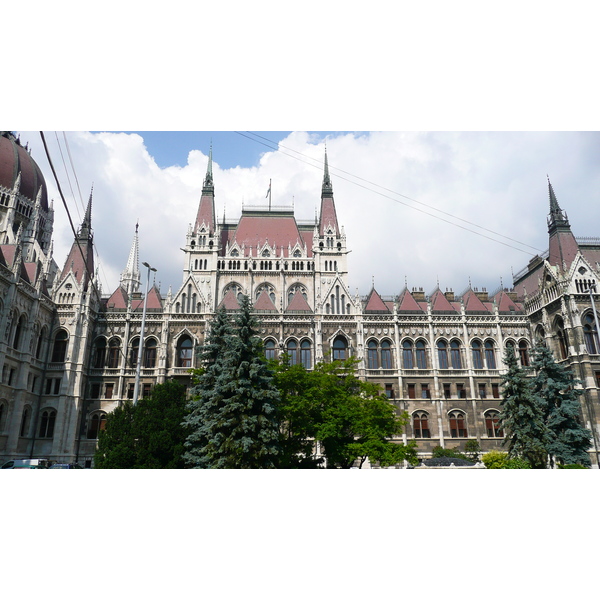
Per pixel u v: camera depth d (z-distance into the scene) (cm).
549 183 7088
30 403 5562
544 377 5462
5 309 5050
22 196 8650
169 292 6475
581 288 6191
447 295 7669
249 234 9875
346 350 6594
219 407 3594
